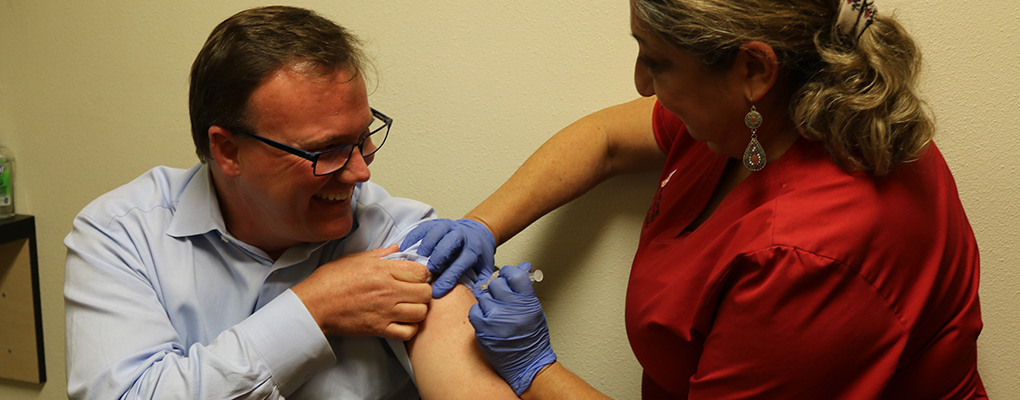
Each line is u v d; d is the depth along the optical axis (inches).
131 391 36.2
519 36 54.2
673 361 41.0
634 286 43.9
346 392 42.4
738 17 30.7
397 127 59.1
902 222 32.9
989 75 47.5
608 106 54.0
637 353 43.9
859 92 31.7
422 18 55.8
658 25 32.0
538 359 40.3
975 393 39.9
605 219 57.3
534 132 56.2
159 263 40.3
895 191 33.4
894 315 32.7
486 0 54.1
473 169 58.5
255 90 33.1
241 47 33.2
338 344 42.9
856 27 31.9
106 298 38.7
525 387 39.9
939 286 35.4
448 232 44.9
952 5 46.8
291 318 37.2
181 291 40.2
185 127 62.0
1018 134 48.2
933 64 48.3
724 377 35.3
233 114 33.8
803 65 33.4
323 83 33.5
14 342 71.1
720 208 38.9
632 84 52.9
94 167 65.3
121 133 63.7
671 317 38.2
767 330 33.1
